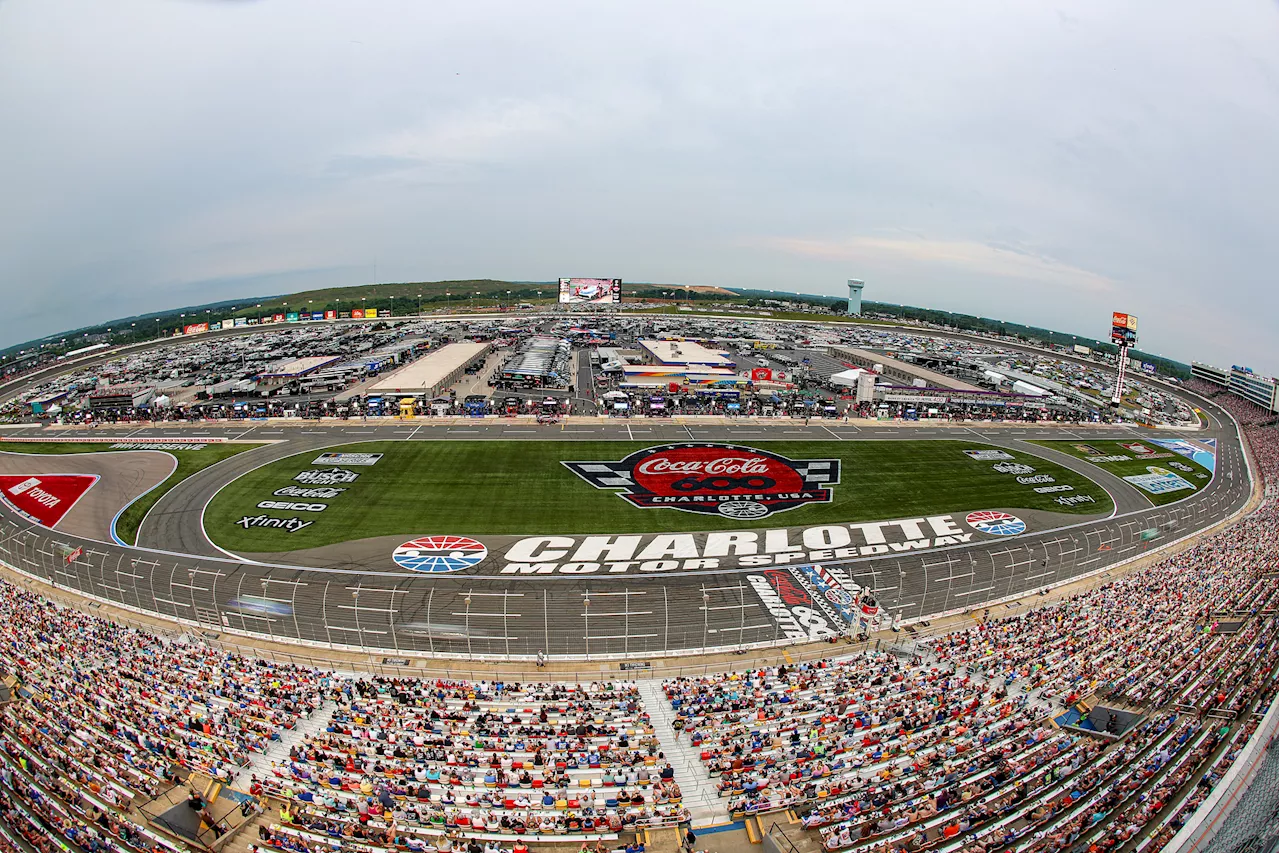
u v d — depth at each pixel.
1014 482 76.25
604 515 61.00
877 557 53.75
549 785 24.77
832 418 105.00
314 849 21.64
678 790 24.44
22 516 60.59
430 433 88.56
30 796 23.39
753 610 44.53
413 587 46.97
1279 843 18.61
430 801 23.91
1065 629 38.50
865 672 34.12
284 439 85.50
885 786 24.73
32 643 35.56
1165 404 148.12
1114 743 26.98
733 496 67.00
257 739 27.38
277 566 50.09
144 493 65.94
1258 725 25.50
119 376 140.38
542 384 122.50
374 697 31.75
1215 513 71.38
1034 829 21.98
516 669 37.03
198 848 21.61
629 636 40.97
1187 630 37.88
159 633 40.62
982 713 29.94
